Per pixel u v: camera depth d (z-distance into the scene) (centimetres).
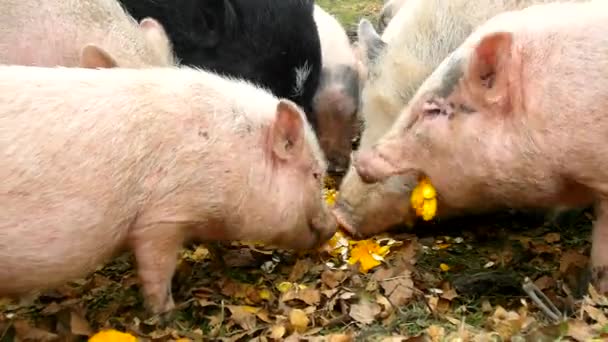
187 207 171
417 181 188
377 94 210
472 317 174
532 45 171
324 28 253
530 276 185
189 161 169
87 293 185
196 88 175
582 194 176
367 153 185
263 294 185
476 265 192
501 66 171
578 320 163
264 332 173
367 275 190
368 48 216
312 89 232
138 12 234
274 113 179
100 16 211
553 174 172
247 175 174
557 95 167
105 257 169
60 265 163
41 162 159
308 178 181
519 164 172
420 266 192
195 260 198
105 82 170
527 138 170
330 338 166
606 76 165
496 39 169
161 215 169
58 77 168
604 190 169
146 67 205
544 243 197
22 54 204
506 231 204
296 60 228
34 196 159
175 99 171
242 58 227
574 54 168
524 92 170
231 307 178
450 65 177
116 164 164
